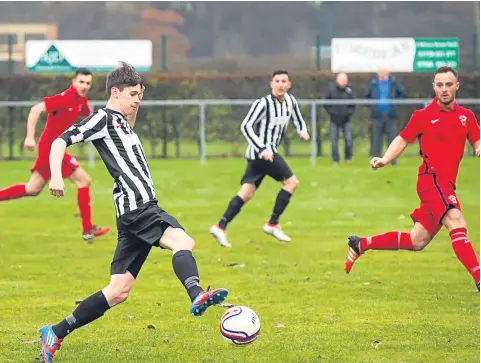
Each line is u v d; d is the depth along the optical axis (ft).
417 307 57.67
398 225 94.99
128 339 50.21
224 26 254.47
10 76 165.37
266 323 53.67
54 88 166.71
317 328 52.47
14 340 50.03
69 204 110.63
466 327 52.47
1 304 59.11
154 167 145.48
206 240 85.71
